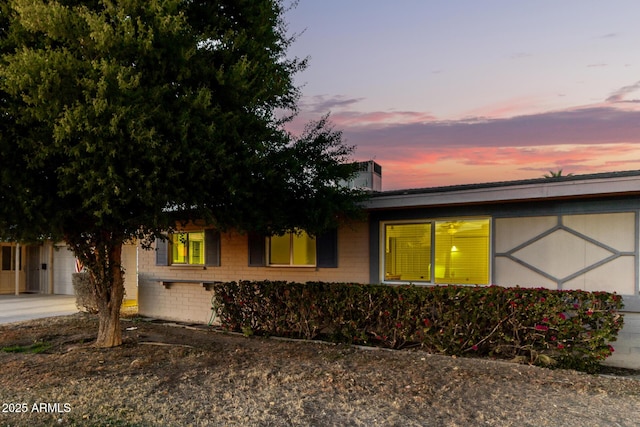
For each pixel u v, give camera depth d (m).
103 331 7.48
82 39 5.00
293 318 8.08
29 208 5.16
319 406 4.50
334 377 5.49
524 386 5.07
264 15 6.36
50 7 4.80
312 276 9.05
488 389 4.98
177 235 10.50
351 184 10.34
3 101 5.00
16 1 4.88
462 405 4.50
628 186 5.83
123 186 4.96
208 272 10.52
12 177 5.05
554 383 5.18
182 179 5.50
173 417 4.23
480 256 7.49
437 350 6.72
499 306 6.30
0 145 4.88
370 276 8.36
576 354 5.88
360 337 7.33
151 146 4.88
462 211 7.59
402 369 5.83
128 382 5.36
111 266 7.50
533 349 6.04
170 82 5.54
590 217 6.61
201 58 5.75
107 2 5.02
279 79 6.50
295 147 7.26
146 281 11.66
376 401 4.62
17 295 17.53
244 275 9.96
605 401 4.60
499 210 7.30
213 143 5.41
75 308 13.27
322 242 8.93
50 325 9.88
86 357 6.63
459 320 6.50
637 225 6.25
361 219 8.24
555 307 5.90
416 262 8.02
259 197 6.61
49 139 5.01
